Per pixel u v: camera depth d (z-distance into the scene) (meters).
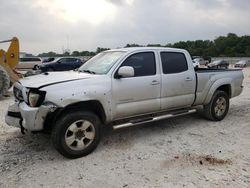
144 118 5.20
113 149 4.71
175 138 5.30
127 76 4.64
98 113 4.67
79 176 3.75
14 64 13.02
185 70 5.73
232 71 6.86
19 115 4.38
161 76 5.26
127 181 3.61
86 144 4.42
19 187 3.46
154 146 4.87
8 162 4.17
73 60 27.02
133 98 4.89
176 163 4.15
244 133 5.61
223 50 94.12
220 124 6.28
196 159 4.29
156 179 3.65
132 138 5.30
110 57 5.12
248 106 8.34
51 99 4.02
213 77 6.27
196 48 95.88
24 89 4.31
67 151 4.21
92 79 4.46
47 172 3.86
